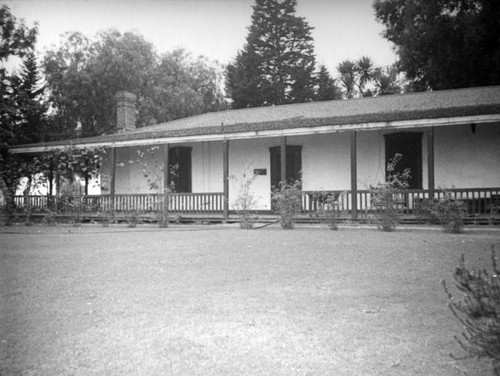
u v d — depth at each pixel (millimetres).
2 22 32000
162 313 6141
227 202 18797
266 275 8328
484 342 3592
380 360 4559
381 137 18859
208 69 55375
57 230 17688
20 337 5309
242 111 25875
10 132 31359
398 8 37469
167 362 4566
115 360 4641
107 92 41250
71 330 5535
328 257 9906
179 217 19469
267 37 50719
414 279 7859
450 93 21109
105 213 20516
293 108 23984
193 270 8898
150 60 45594
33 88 39562
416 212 15719
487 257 9508
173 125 25250
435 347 4879
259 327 5527
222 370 4363
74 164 24641
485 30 30703
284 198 16453
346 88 47344
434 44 33000
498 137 17266
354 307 6305
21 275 8648
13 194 23484
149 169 22984
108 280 8164
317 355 4691
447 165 17859
